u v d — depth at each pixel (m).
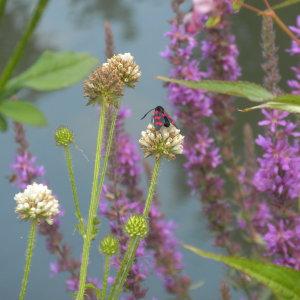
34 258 2.63
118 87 1.06
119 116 1.72
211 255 0.90
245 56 3.86
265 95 0.93
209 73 1.83
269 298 1.69
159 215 1.78
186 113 1.86
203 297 2.24
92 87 1.06
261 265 0.89
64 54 0.75
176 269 1.82
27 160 1.84
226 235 1.91
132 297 1.61
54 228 1.89
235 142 3.03
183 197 2.77
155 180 1.08
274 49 1.55
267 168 1.52
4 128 0.74
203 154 1.87
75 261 1.92
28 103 0.74
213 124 1.91
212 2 0.93
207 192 1.88
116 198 1.64
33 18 0.81
